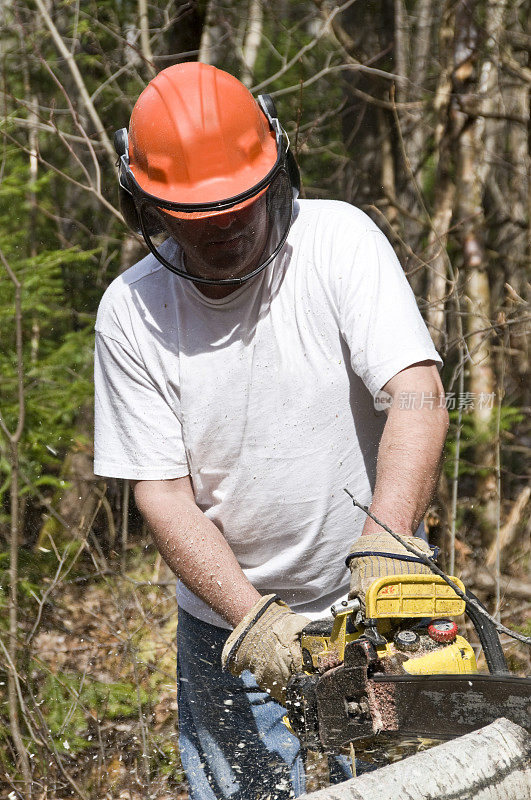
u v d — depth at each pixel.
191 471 2.60
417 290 6.88
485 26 6.77
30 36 7.15
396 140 7.71
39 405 6.30
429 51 7.93
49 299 6.75
